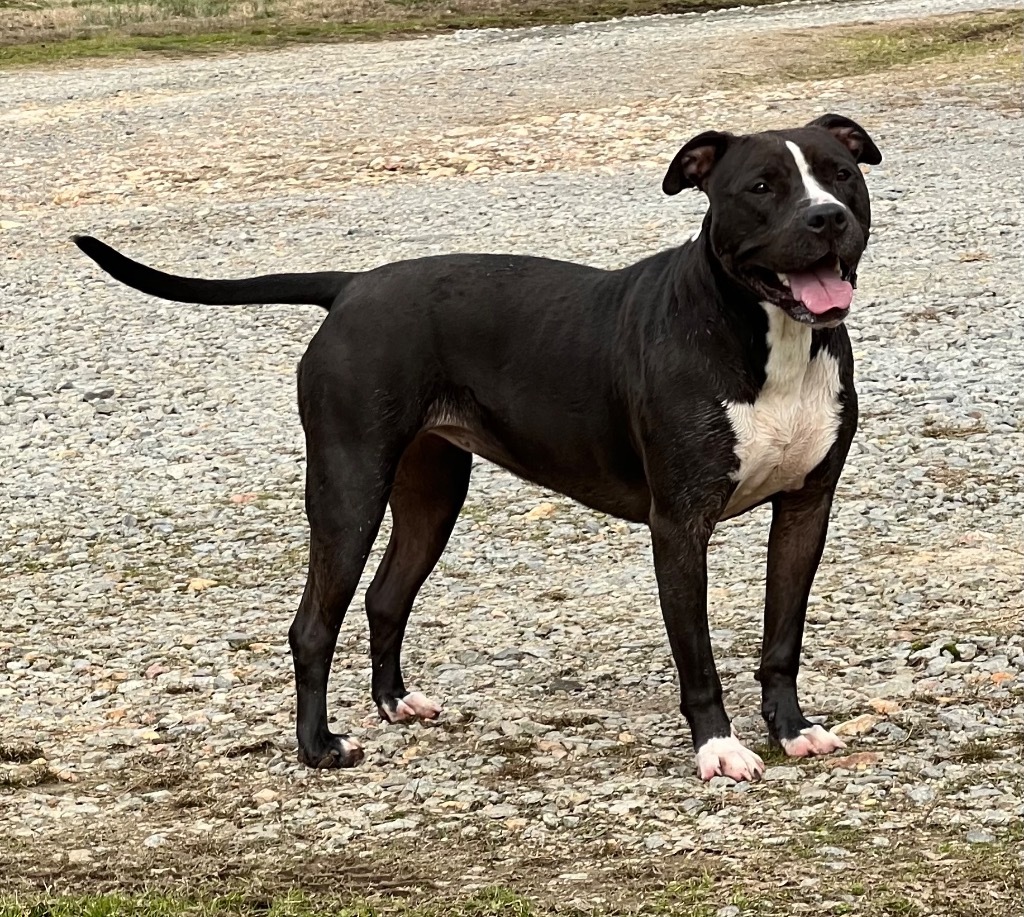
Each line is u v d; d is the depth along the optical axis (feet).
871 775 10.11
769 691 10.54
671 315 10.20
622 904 9.28
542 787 10.34
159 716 11.40
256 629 12.42
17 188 28.27
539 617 12.28
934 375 15.51
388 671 11.19
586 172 25.86
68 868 9.87
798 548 10.46
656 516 10.28
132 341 19.02
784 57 34.99
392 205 24.77
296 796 10.46
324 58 42.32
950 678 10.98
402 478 11.13
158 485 14.85
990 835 9.53
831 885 9.28
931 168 24.22
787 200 9.91
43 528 14.24
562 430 10.61
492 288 10.71
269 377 17.38
